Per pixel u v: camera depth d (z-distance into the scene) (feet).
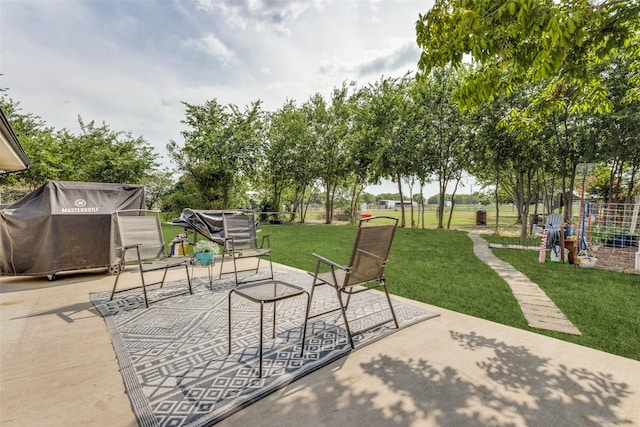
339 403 5.88
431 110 41.65
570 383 6.47
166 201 62.18
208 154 56.49
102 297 12.59
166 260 13.01
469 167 42.11
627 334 9.00
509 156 32.96
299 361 7.41
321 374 6.90
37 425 5.29
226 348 8.16
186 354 7.82
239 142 57.77
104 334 9.12
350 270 8.16
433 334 8.95
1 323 9.91
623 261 19.95
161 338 8.79
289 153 61.05
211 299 12.42
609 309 11.07
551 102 12.53
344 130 57.77
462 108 9.91
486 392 6.19
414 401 5.92
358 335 8.83
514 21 6.95
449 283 14.74
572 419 5.39
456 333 9.00
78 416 5.52
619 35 7.46
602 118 25.79
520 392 6.17
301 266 19.52
